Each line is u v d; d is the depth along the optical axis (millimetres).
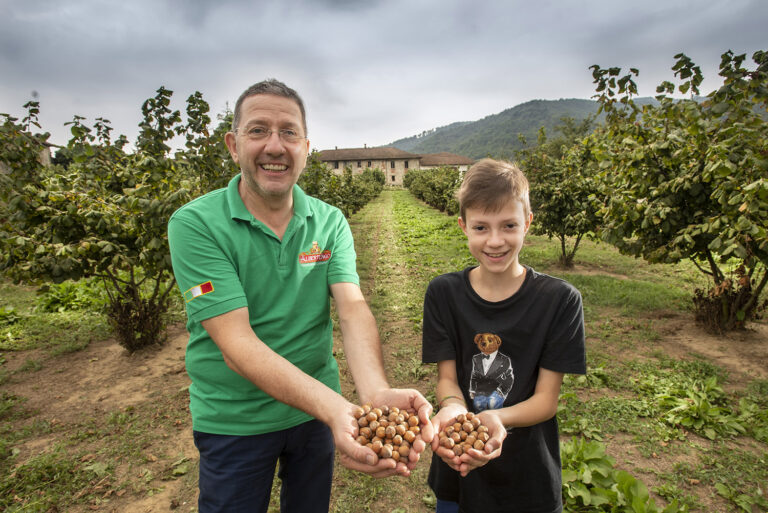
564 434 3758
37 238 4824
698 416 3816
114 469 3441
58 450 3670
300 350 1781
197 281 1562
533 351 1808
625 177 5887
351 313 1841
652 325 6328
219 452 1710
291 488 1952
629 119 5875
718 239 4695
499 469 1838
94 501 3096
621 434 3729
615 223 5867
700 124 4875
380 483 3211
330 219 1938
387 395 1605
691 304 7094
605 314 6852
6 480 3285
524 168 10391
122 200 4895
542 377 1817
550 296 1781
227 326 1528
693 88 5238
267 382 1439
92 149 5152
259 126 1596
